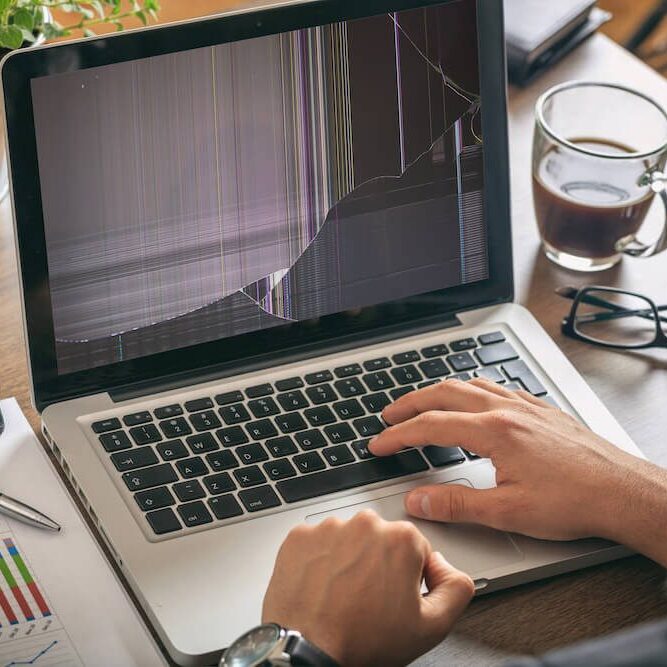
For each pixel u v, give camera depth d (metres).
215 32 0.94
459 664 0.81
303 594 0.78
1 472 0.91
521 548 0.87
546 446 0.88
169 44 0.93
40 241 0.92
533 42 1.32
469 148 1.04
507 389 0.96
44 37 1.15
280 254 1.00
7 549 0.85
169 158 0.95
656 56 1.93
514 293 1.09
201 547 0.85
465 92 1.03
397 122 1.01
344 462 0.92
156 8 1.19
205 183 0.96
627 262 1.17
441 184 1.04
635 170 1.08
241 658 0.72
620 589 0.86
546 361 1.03
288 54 0.96
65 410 0.94
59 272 0.93
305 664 0.72
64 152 0.91
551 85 1.34
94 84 0.91
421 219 1.04
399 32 1.00
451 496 0.87
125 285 0.95
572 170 1.10
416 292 1.05
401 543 0.78
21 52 0.88
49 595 0.82
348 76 0.99
